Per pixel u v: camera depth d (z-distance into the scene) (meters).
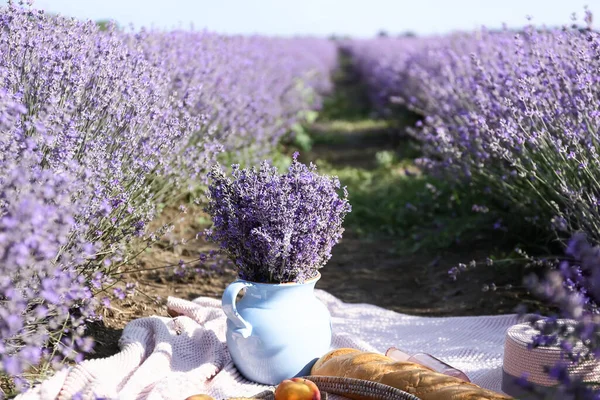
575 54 1.83
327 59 10.83
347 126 5.73
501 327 1.67
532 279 1.06
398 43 8.44
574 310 1.04
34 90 1.45
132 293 1.55
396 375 1.23
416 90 4.26
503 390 1.31
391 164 3.83
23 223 1.02
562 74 1.82
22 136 1.22
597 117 1.62
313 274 1.40
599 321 1.06
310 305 1.36
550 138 1.71
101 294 1.66
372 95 6.46
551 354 1.22
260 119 2.92
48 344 1.37
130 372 1.34
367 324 1.73
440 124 2.58
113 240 1.52
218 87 2.47
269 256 1.32
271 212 1.32
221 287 1.91
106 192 1.44
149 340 1.45
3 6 1.50
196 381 1.30
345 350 1.36
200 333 1.48
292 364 1.33
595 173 1.70
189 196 2.45
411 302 1.97
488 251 2.24
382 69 6.05
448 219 2.50
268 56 4.40
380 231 2.66
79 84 1.48
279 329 1.31
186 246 2.18
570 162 1.75
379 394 1.19
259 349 1.32
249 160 2.74
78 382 1.19
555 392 1.19
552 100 1.81
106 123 1.56
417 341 1.61
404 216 2.69
